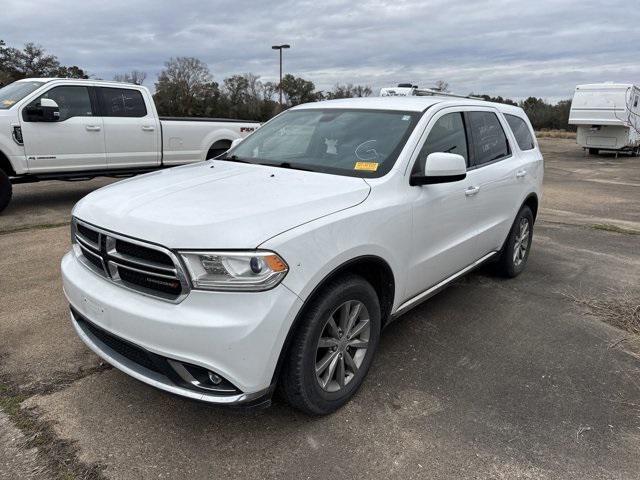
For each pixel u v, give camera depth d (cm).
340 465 260
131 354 270
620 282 546
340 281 283
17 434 274
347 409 305
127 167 918
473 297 489
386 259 314
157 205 275
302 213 272
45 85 809
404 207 328
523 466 262
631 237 759
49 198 951
